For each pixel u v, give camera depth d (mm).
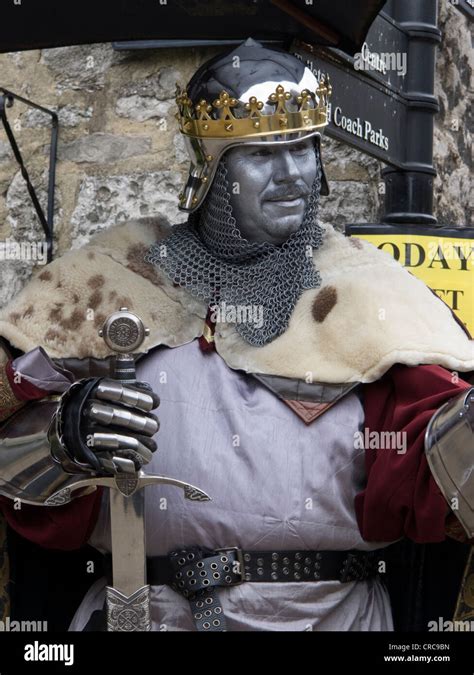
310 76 3469
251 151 3449
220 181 3490
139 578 3250
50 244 4832
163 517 3398
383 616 3572
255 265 3533
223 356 3500
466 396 3201
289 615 3402
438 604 3738
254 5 3793
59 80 4934
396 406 3430
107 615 3268
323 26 3811
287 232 3484
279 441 3410
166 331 3531
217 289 3566
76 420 3152
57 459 3221
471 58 5219
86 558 3771
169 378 3484
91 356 3510
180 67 4828
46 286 3605
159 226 3711
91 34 3920
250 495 3373
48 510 3445
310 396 3451
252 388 3480
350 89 4188
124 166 4848
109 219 4840
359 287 3531
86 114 4898
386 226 4285
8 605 3760
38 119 4945
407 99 4406
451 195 5016
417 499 3318
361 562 3496
